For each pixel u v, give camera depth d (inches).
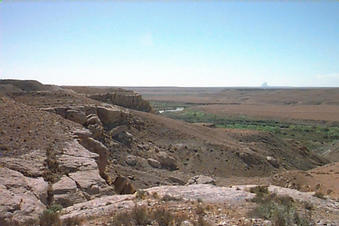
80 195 591.2
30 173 614.5
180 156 1744.6
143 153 1624.0
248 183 1398.9
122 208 456.1
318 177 1027.3
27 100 1545.3
